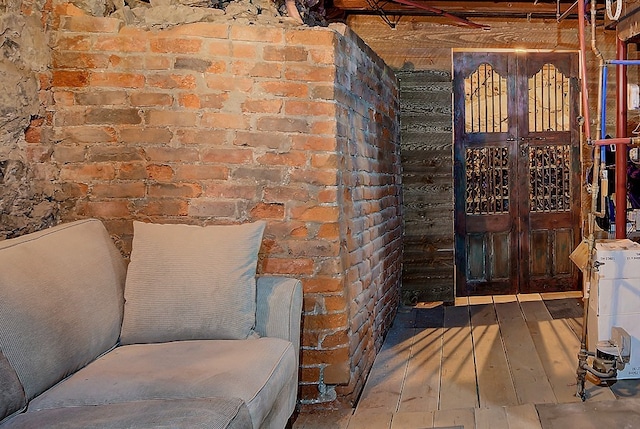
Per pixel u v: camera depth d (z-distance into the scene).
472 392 2.10
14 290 1.27
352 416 1.92
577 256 2.25
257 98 2.00
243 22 2.04
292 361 1.61
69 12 1.96
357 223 2.29
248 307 1.67
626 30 2.61
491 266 3.71
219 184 2.02
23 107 1.84
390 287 3.07
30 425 1.08
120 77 1.98
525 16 3.53
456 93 3.62
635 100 3.16
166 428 1.06
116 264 1.77
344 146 2.12
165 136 2.00
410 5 3.24
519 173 3.66
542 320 3.06
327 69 2.01
